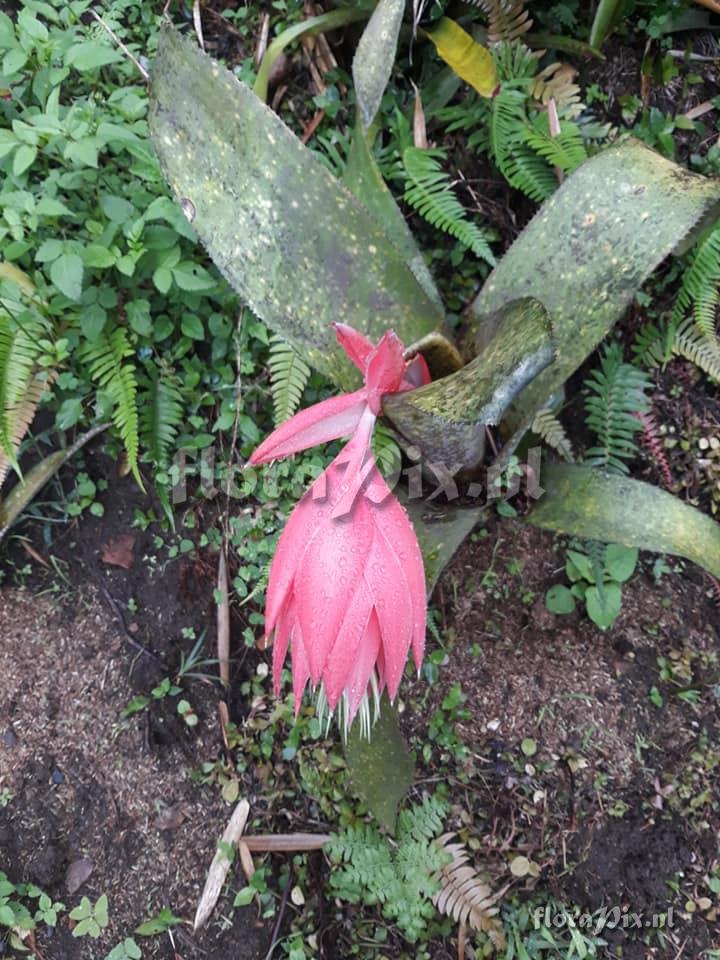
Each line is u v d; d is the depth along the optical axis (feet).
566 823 2.19
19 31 1.94
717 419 2.30
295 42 2.18
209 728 2.18
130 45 2.10
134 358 2.06
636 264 1.54
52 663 2.14
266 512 2.16
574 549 2.27
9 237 1.92
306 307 1.61
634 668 2.28
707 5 2.05
